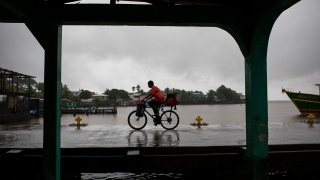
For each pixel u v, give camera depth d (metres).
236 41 5.04
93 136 7.95
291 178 7.53
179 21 4.76
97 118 43.94
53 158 4.46
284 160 6.31
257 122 4.71
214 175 7.02
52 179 4.46
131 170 6.15
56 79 4.45
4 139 7.49
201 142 6.80
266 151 4.75
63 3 4.60
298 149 6.49
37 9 4.47
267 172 4.76
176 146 6.28
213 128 9.99
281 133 8.56
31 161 6.19
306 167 6.33
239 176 6.16
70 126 10.93
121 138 7.50
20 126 11.09
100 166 6.18
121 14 4.71
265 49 4.60
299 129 9.70
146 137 7.69
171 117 9.95
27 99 31.08
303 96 35.78
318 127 10.41
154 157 6.17
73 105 61.22
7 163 6.16
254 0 4.51
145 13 4.74
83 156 6.19
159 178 7.83
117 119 40.78
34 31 4.45
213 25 4.92
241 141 6.93
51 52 4.46
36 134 8.49
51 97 4.45
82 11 4.64
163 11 4.75
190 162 6.18
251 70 4.67
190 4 5.06
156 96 9.84
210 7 4.79
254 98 4.68
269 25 4.39
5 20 4.86
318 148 6.51
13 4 3.79
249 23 4.75
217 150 6.30
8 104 26.09
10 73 27.89
